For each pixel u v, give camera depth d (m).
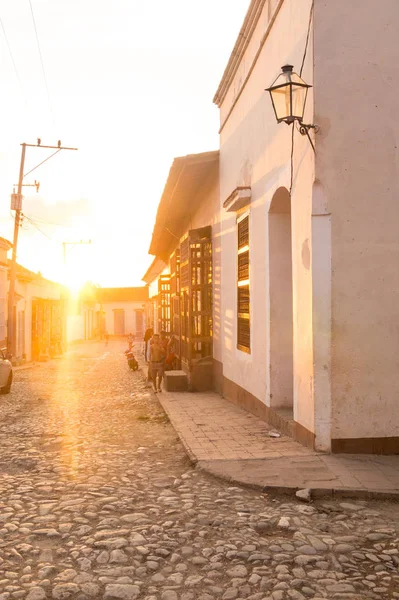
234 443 7.44
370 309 6.51
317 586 3.64
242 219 10.35
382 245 6.53
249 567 3.93
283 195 8.16
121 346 48.41
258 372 9.30
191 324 14.00
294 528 4.59
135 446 8.09
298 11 7.06
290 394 8.59
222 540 4.39
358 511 5.01
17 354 28.89
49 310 35.66
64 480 6.20
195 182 14.24
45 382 19.23
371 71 6.53
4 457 7.50
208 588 3.65
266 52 8.65
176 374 14.23
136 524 4.75
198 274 14.60
